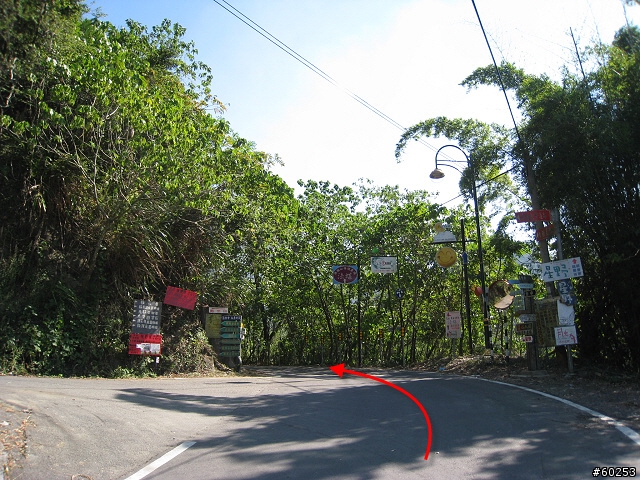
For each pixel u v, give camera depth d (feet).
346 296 110.52
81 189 52.54
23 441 21.53
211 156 55.52
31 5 37.81
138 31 68.80
